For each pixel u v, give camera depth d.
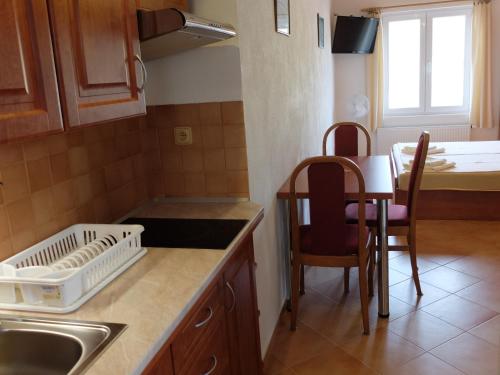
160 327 1.10
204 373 1.43
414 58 6.07
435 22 5.93
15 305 1.21
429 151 4.70
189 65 2.10
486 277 3.19
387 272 2.69
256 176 2.32
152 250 1.62
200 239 1.72
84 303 1.23
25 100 0.97
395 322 2.70
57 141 1.58
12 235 1.38
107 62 1.29
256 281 2.30
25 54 0.96
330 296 3.09
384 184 2.71
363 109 5.95
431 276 3.25
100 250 1.53
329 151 5.55
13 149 1.38
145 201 2.24
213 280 1.44
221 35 1.78
